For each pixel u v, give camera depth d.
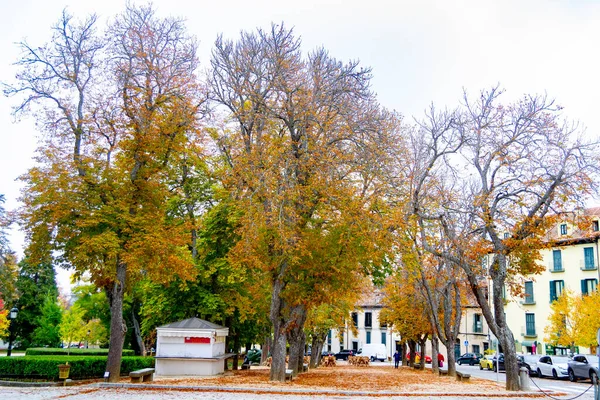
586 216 23.12
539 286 62.34
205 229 32.81
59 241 22.91
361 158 24.62
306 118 24.48
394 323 51.62
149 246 22.22
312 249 24.02
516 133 24.66
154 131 23.44
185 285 30.44
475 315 78.44
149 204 24.20
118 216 22.62
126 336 52.00
